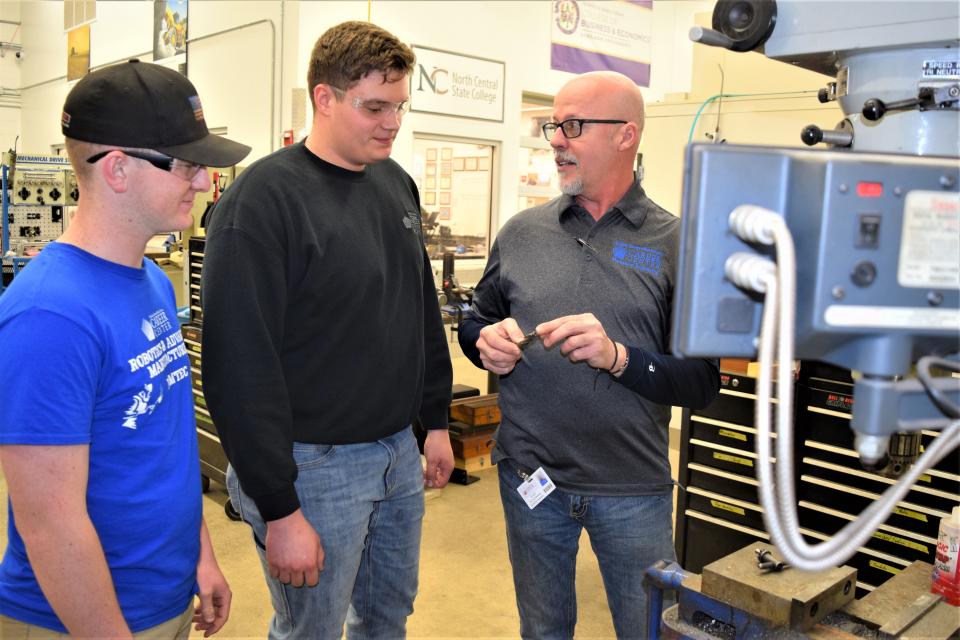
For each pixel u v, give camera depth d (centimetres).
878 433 69
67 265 104
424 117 538
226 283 136
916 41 84
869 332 66
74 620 102
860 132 94
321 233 146
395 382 160
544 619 174
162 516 116
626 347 151
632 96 164
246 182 142
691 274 66
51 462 98
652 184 295
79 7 424
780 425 62
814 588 103
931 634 101
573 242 170
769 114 261
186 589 124
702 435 266
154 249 486
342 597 156
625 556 166
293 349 146
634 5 680
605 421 162
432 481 189
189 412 126
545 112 664
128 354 108
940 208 65
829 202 63
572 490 166
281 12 475
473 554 307
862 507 229
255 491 136
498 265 185
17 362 97
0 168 416
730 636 108
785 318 61
